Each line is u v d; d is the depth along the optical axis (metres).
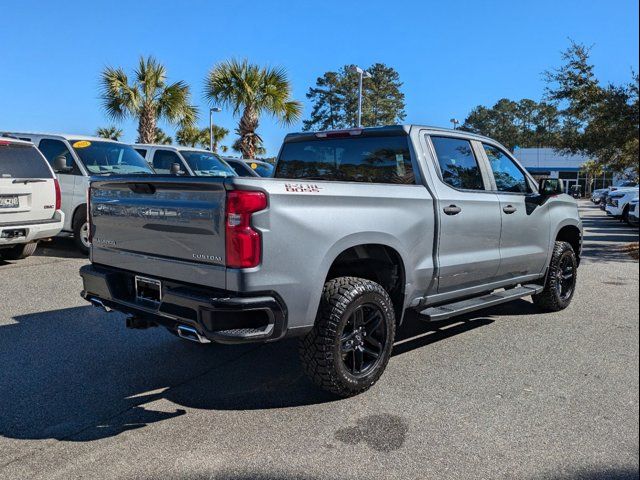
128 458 3.03
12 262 8.75
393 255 4.20
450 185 4.79
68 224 9.30
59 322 5.61
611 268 9.95
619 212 20.31
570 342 5.20
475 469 2.96
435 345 5.08
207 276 3.37
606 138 13.51
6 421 3.45
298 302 3.44
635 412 3.66
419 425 3.45
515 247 5.46
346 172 5.09
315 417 3.55
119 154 10.05
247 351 4.84
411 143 4.61
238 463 3.00
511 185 5.62
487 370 4.43
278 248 3.32
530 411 3.67
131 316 3.97
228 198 3.23
